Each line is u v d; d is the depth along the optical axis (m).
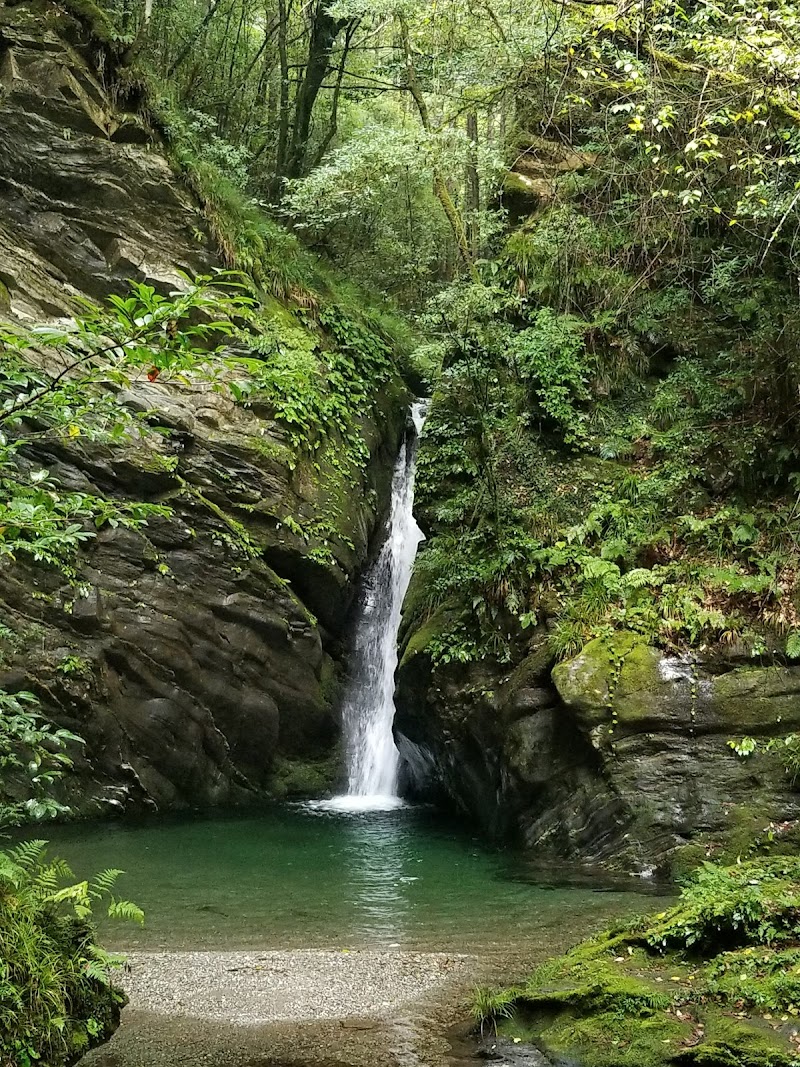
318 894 8.62
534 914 7.88
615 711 10.25
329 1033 5.22
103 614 12.61
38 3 14.35
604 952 5.92
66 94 14.10
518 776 11.00
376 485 16.64
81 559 12.68
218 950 6.77
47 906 5.06
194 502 13.41
